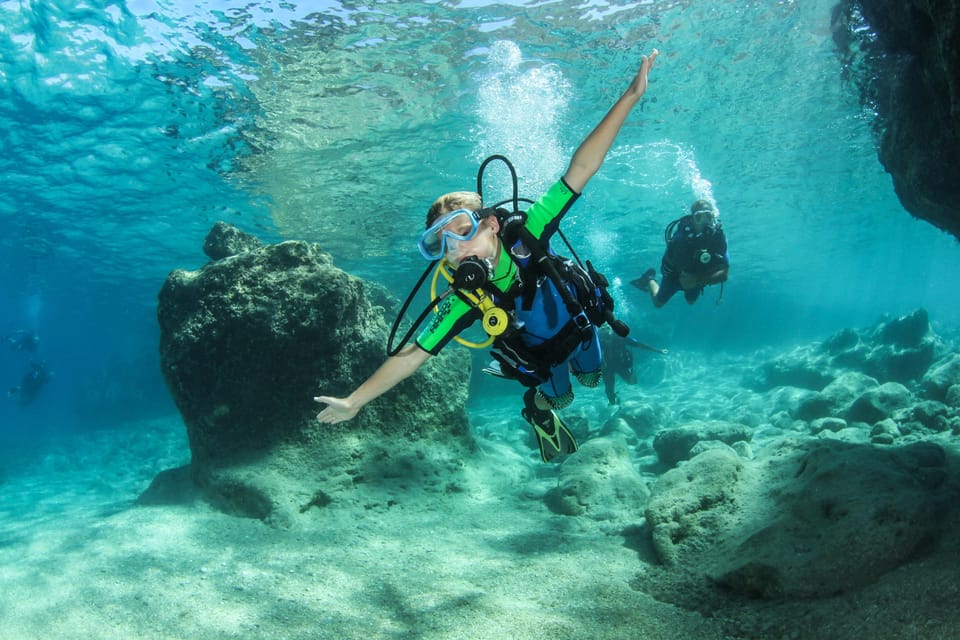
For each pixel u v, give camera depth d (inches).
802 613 133.4
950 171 270.7
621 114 98.9
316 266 287.3
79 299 1573.6
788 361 598.9
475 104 515.2
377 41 414.6
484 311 100.3
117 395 1190.3
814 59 472.4
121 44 404.8
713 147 666.2
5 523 294.5
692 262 341.7
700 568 169.2
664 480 217.6
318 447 273.7
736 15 419.2
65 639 152.4
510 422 555.2
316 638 147.6
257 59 424.8
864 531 144.4
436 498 267.1
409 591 173.6
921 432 291.3
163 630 154.7
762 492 193.3
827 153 708.0
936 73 234.5
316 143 557.9
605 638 139.4
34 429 1162.6
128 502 304.7
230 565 197.3
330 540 221.8
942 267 2315.5
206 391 281.0
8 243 935.0
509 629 146.7
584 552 198.8
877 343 542.3
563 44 439.2
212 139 540.4
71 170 611.5
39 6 369.4
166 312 289.4
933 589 119.4
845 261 1802.4
